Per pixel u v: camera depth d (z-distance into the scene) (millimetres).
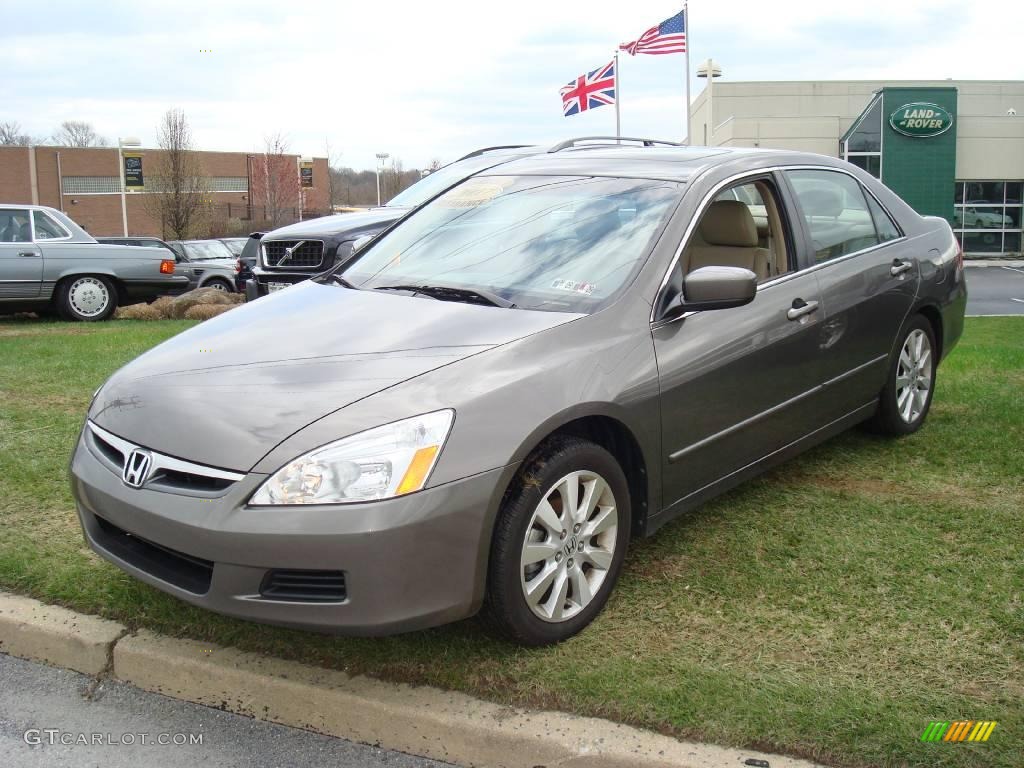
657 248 3619
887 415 5023
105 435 3107
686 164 4148
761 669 2936
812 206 4461
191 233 48281
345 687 2885
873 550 3797
